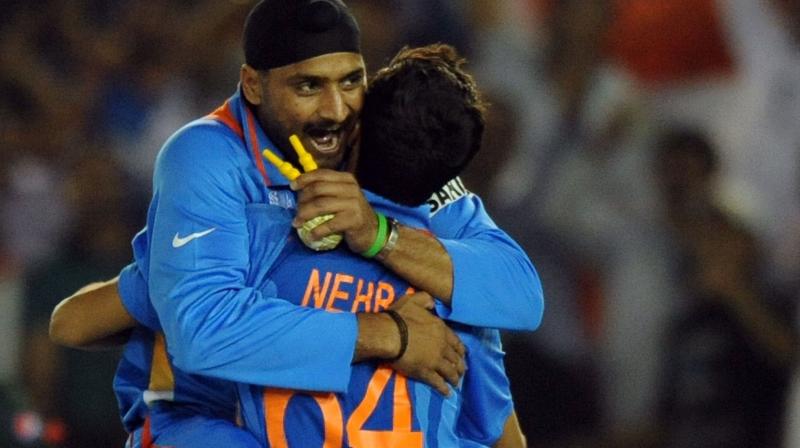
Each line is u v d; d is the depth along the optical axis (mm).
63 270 24625
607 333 25641
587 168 25953
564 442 25031
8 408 18047
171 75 28828
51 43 28781
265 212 12406
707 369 24172
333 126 12219
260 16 12188
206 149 12289
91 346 13438
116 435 24125
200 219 12102
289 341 11953
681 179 25250
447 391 12719
